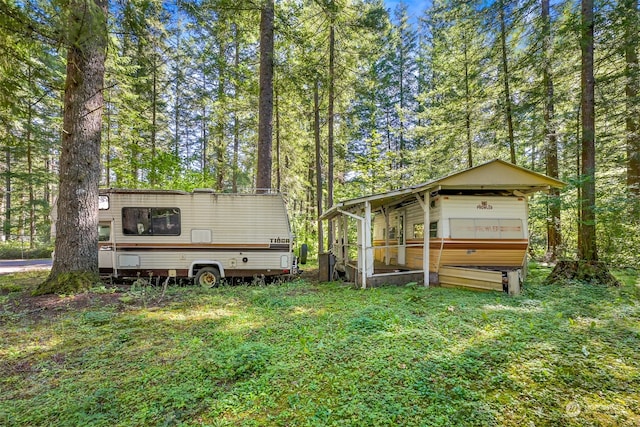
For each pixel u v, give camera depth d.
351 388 2.93
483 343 3.89
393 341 4.00
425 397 2.77
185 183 13.37
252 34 13.94
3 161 19.30
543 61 9.62
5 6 5.14
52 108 17.33
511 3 10.59
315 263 14.23
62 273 6.46
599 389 2.90
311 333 4.41
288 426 2.46
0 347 4.01
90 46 6.57
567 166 12.35
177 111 20.58
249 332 4.54
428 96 18.42
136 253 8.26
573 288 6.81
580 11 8.16
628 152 9.65
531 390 2.88
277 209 8.70
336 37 12.68
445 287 7.98
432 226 8.55
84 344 4.12
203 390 2.96
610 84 9.05
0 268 12.38
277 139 15.20
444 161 15.72
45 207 18.58
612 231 8.50
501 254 8.14
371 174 20.86
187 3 9.19
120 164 15.45
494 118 12.84
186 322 5.01
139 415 2.61
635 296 6.02
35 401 2.85
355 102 21.59
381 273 8.80
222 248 8.47
